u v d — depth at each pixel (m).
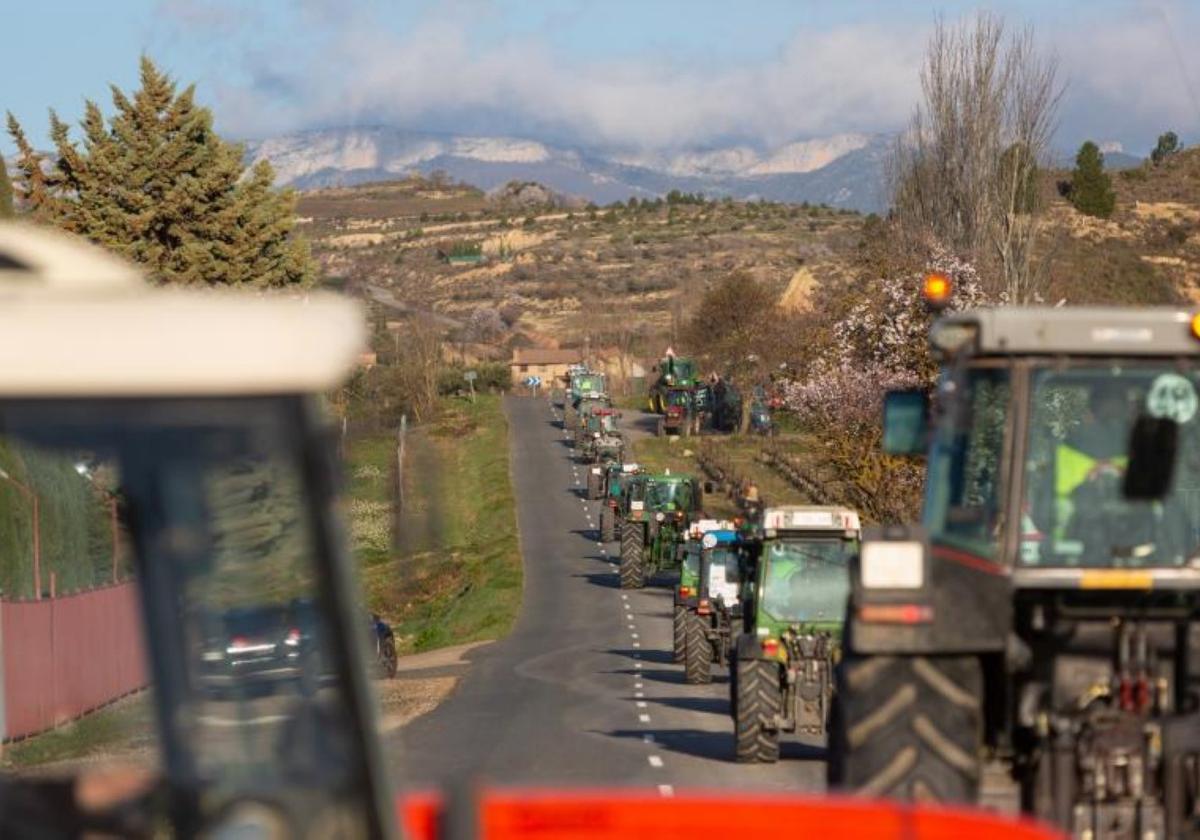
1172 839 26.39
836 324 145.50
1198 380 27.53
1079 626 27.58
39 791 9.99
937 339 28.14
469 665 121.00
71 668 10.78
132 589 9.75
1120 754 26.38
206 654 9.87
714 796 13.77
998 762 27.55
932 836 12.66
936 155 170.88
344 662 9.94
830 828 12.93
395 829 10.12
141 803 9.96
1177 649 27.45
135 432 9.31
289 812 10.00
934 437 28.28
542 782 61.28
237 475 9.52
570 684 103.00
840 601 63.47
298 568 9.77
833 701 28.39
